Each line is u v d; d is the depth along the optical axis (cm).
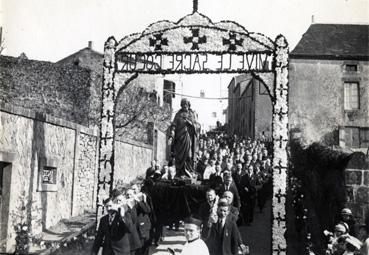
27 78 2575
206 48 1084
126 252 773
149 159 2972
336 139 2403
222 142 3709
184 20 1100
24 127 1146
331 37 2589
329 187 1093
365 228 916
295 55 2512
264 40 1066
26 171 1155
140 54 1114
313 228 1262
